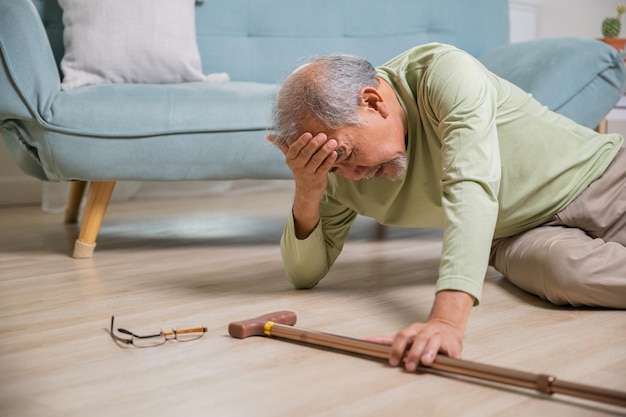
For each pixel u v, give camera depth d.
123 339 1.52
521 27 4.75
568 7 4.75
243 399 1.18
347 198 1.83
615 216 1.82
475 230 1.36
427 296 1.87
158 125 2.48
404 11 3.51
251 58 3.36
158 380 1.28
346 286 2.01
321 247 1.88
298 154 1.53
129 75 2.87
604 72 2.74
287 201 4.05
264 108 2.58
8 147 2.73
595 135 1.90
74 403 1.18
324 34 3.45
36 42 2.42
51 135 2.42
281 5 3.39
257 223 3.27
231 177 2.61
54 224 3.26
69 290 2.01
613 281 1.67
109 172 2.47
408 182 1.75
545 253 1.74
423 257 2.46
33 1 3.02
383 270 2.23
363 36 3.49
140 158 2.49
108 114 2.45
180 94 2.55
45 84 2.42
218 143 2.54
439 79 1.54
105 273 2.23
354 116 1.45
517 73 2.78
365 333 1.56
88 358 1.41
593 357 1.37
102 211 2.51
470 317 1.67
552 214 1.84
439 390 1.20
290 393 1.20
